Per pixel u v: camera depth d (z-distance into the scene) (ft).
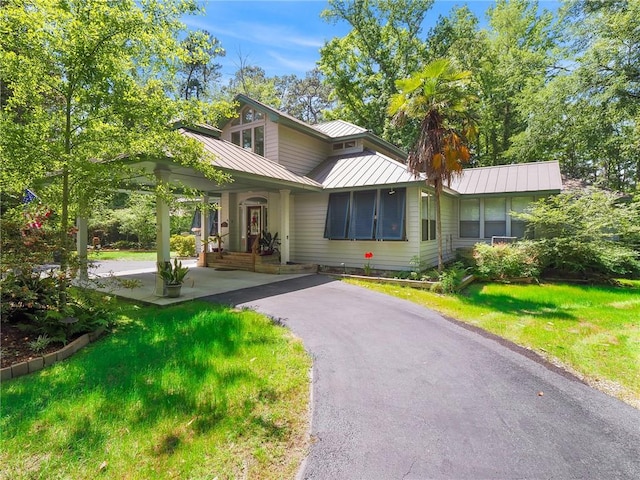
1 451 7.61
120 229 69.46
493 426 9.02
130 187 22.90
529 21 70.74
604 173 66.03
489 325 17.74
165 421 8.79
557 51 53.93
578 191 37.52
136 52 16.97
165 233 24.07
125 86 16.93
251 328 16.40
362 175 36.01
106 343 14.55
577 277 33.24
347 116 80.43
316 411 9.57
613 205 36.32
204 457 7.57
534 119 51.26
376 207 34.19
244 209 45.09
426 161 27.43
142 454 7.61
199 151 19.34
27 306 15.20
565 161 68.33
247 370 11.82
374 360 13.21
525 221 39.65
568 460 7.72
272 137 39.88
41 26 14.35
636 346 14.62
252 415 9.21
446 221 42.55
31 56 14.87
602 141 49.08
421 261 33.09
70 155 15.39
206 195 42.70
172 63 18.28
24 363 11.78
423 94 27.02
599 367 12.70
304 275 34.55
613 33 42.04
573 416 9.53
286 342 14.74
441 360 13.32
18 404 9.54
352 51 75.56
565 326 17.53
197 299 23.26
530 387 11.21
